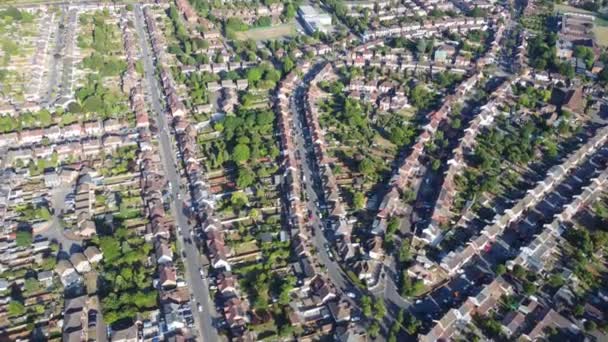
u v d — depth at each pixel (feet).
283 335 643.45
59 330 641.81
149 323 652.07
